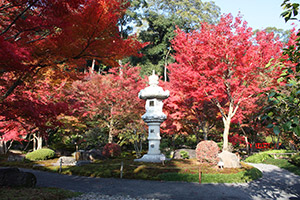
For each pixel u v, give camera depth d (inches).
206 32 508.1
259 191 337.7
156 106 546.3
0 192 249.9
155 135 543.5
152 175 411.8
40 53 256.4
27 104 261.1
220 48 487.5
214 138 985.5
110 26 257.3
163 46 1409.9
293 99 129.8
